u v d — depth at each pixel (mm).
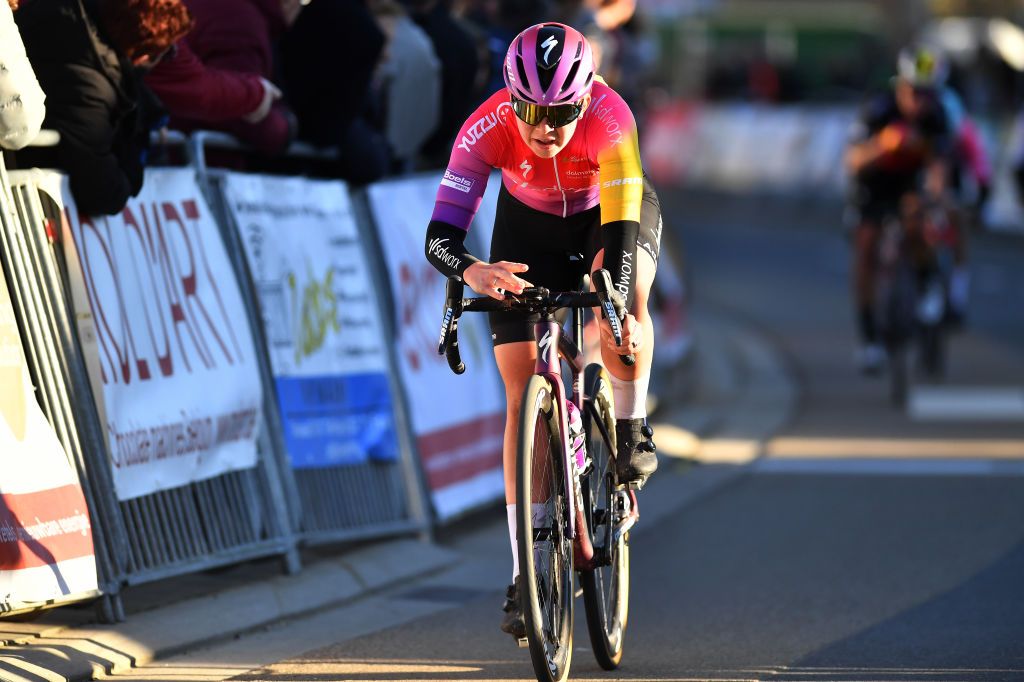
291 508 19906
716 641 17172
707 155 92312
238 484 19109
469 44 26719
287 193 21062
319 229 21594
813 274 62938
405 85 25016
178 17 17125
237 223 19859
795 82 92375
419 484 22391
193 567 17906
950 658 16125
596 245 15820
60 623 16625
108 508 16750
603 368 16297
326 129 22266
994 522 23609
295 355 20500
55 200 16781
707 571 20875
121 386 17250
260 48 20594
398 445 22234
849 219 37812
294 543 19609
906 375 35750
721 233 79312
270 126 20594
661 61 99750
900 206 36281
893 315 35500
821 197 83062
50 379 16250
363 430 21562
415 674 15727
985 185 38562
